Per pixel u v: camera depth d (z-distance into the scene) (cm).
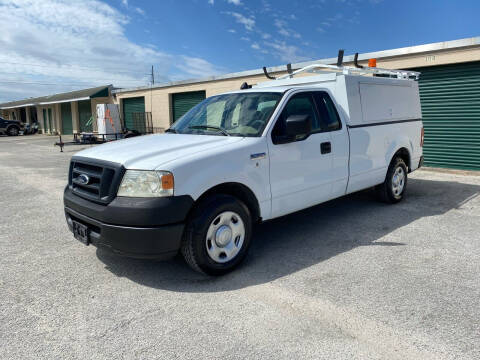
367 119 538
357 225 522
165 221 325
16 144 2333
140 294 337
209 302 320
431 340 260
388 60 1020
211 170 351
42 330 282
